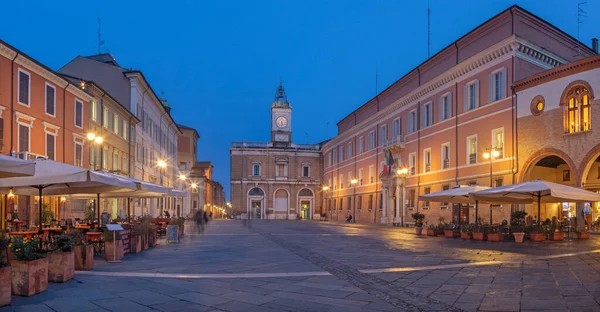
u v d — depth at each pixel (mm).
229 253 17125
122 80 43094
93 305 8164
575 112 26578
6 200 22828
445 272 12164
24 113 24125
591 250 17656
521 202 25500
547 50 31719
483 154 31328
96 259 14734
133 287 9844
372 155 56219
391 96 50938
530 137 29031
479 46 34625
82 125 30984
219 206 110625
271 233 31719
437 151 39938
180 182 75062
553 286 9961
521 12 31156
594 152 25156
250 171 84812
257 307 8148
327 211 77750
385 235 29250
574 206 29797
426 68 42594
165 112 59094
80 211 32281
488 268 12844
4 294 7969
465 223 26812
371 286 10164
